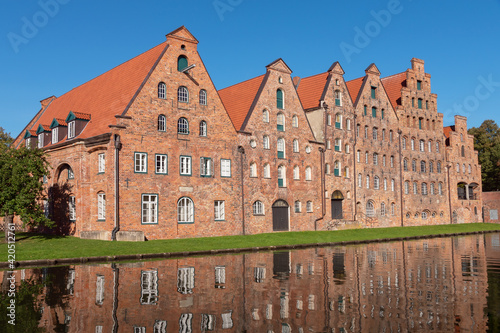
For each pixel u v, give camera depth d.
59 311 12.95
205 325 11.55
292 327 11.38
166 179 37.62
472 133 92.38
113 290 15.88
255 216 44.12
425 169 67.31
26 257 24.69
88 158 37.59
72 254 25.97
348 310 13.07
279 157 46.91
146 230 36.19
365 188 57.38
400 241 41.25
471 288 16.31
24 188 33.47
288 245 33.66
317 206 50.00
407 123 64.94
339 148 54.25
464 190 79.31
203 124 40.72
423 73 67.88
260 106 45.53
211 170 40.88
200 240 35.09
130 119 35.88
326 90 53.19
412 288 16.34
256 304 13.80
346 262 24.05
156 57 38.56
